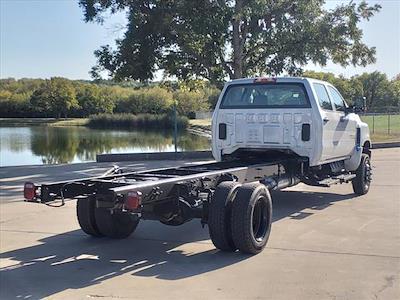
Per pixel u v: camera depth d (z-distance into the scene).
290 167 9.11
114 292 5.37
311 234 7.64
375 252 6.66
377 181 13.11
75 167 17.83
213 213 6.54
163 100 66.00
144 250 6.98
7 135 53.25
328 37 22.12
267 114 9.36
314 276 5.74
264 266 6.14
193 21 20.94
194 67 23.03
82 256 6.74
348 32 22.38
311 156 9.12
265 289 5.36
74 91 91.12
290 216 8.94
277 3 21.84
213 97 55.53
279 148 9.34
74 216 9.34
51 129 64.25
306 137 9.09
